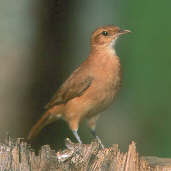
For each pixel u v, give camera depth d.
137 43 18.00
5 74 15.30
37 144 15.26
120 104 18.83
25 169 7.67
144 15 17.78
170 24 17.42
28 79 15.37
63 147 15.23
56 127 15.48
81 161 7.93
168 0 17.34
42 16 15.41
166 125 17.97
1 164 7.63
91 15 18.44
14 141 7.96
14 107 15.21
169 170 8.40
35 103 15.31
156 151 17.39
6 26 15.52
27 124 15.20
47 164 7.75
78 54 16.94
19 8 15.48
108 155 8.06
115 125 18.64
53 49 15.51
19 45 15.48
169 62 17.70
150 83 18.17
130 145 8.16
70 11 15.82
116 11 19.00
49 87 15.41
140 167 8.21
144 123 18.17
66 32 15.73
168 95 18.02
